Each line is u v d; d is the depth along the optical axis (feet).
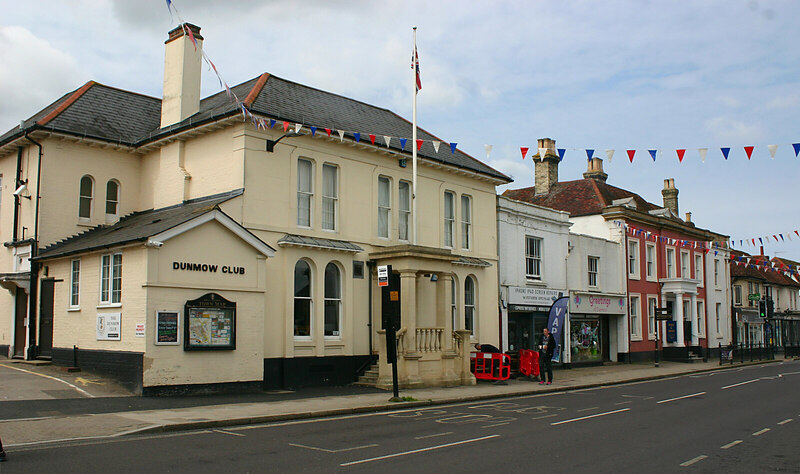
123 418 41.01
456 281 81.61
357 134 65.51
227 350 56.39
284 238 63.36
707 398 62.75
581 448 35.12
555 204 128.88
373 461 30.71
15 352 69.67
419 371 68.13
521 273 93.86
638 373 95.40
